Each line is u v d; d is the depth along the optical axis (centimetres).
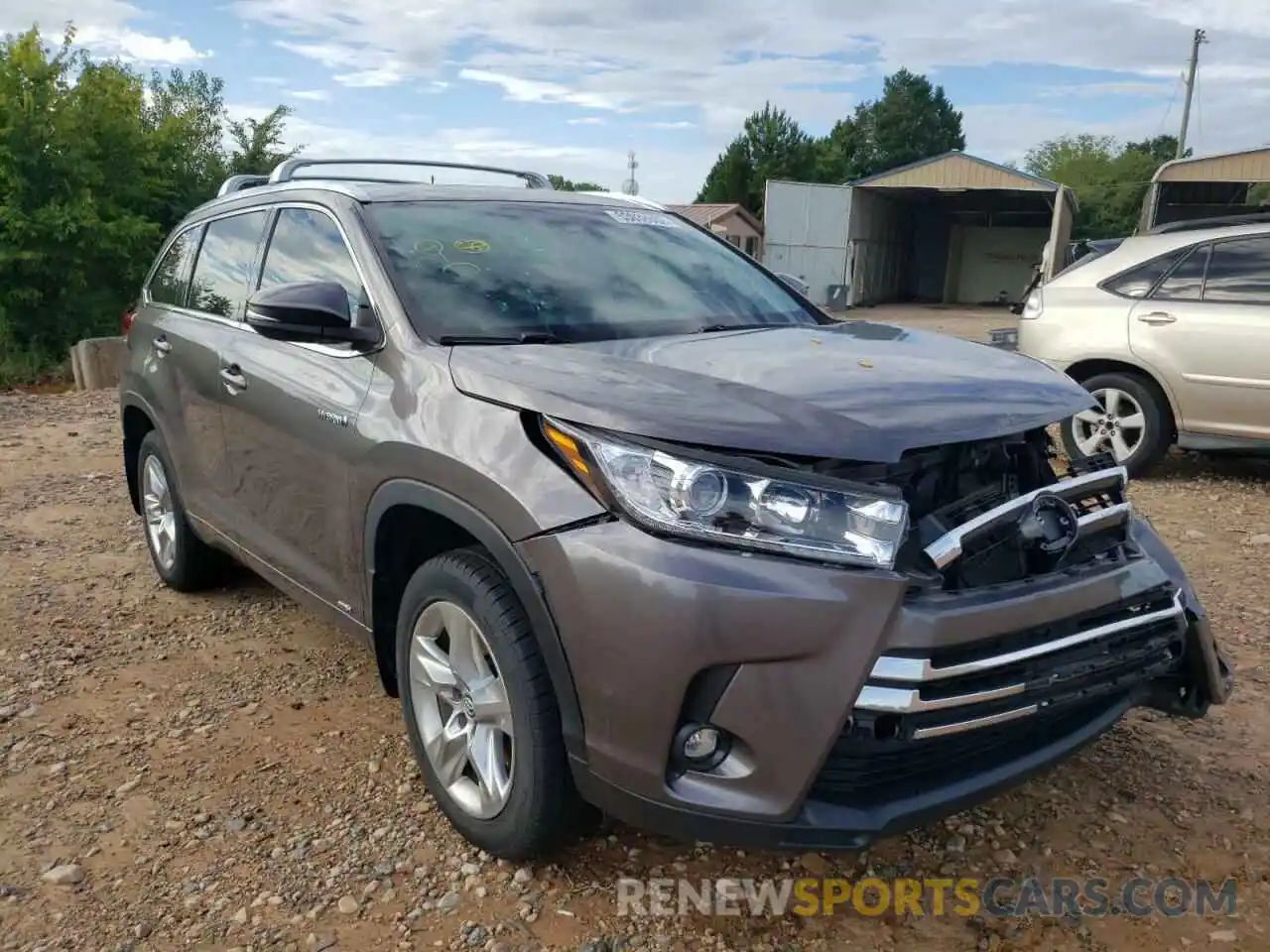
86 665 423
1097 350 714
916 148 8250
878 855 301
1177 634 284
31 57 1608
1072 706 260
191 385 432
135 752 355
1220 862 297
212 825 312
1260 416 662
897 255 4000
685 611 230
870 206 3544
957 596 241
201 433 430
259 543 394
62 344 1647
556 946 262
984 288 4109
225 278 436
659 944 263
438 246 353
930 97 8312
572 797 267
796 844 235
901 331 367
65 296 1645
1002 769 255
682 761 241
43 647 440
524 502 254
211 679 411
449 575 280
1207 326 671
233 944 263
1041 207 3778
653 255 399
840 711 228
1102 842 307
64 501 677
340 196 373
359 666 422
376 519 307
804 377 276
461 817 293
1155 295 705
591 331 333
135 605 490
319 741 362
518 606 264
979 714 241
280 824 313
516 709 263
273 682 408
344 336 325
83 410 1020
